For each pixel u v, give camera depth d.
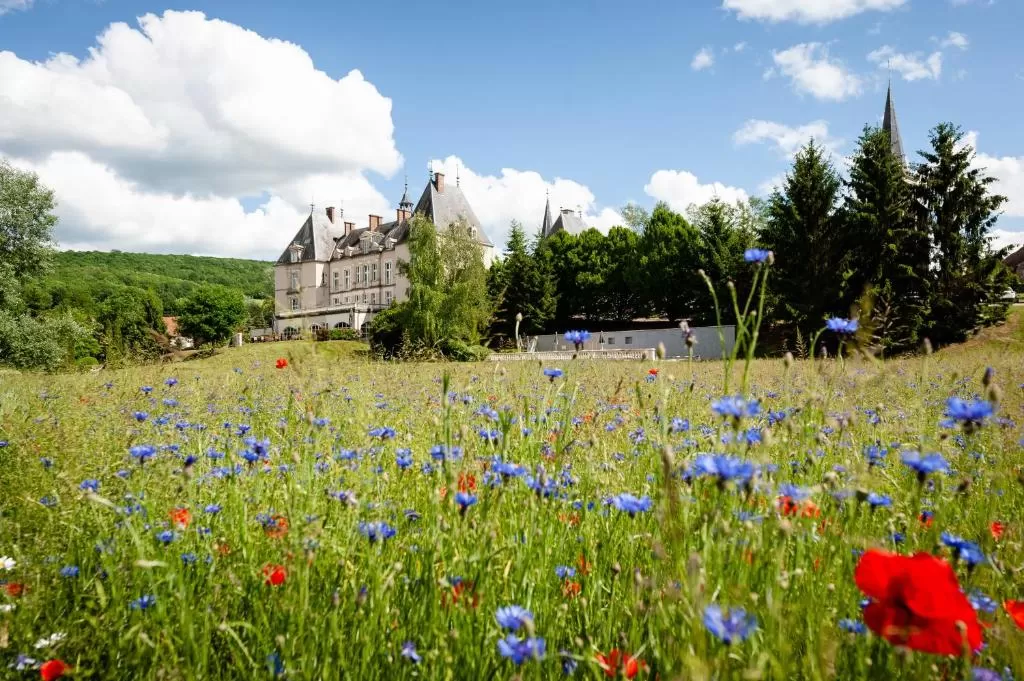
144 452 2.50
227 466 3.05
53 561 2.46
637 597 1.60
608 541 2.27
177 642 1.86
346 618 1.87
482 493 2.20
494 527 1.96
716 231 42.66
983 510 2.35
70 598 2.33
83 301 77.88
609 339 40.44
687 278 46.72
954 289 27.64
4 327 24.09
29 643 1.98
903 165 31.11
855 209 30.28
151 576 1.87
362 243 81.12
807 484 2.16
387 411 5.48
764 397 4.47
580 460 2.86
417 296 37.34
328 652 1.65
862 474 1.88
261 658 1.81
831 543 1.85
